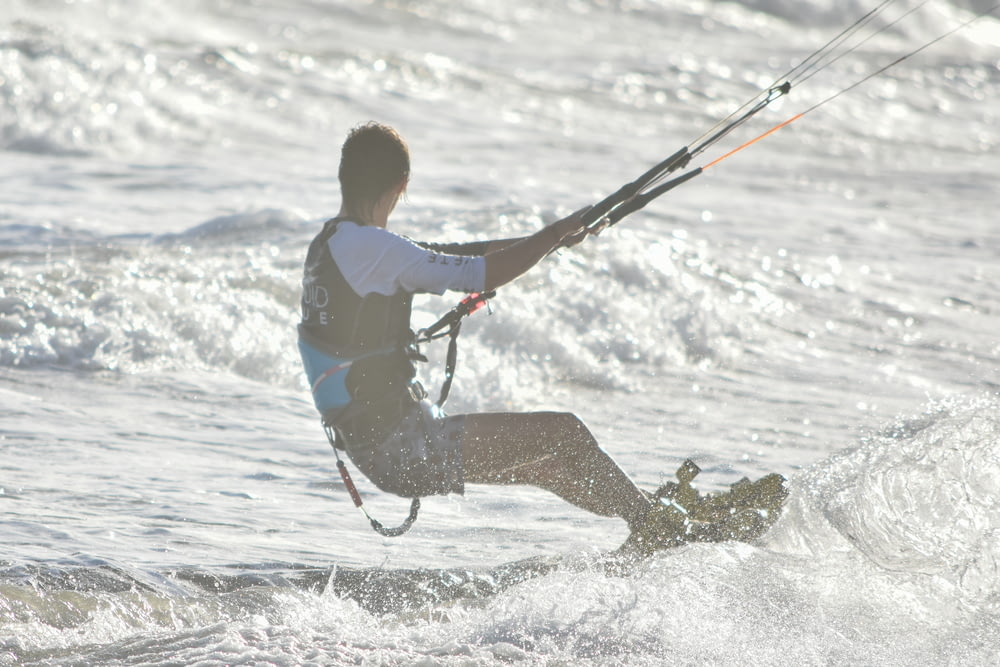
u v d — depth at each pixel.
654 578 14.41
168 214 45.91
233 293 34.44
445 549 18.19
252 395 28.36
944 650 12.96
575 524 19.83
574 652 12.67
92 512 18.97
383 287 13.17
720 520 14.83
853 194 66.12
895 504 14.99
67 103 61.00
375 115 72.12
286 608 14.65
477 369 31.86
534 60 99.62
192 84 68.75
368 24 105.81
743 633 13.22
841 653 12.82
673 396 31.52
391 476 13.41
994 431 16.00
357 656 12.27
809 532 15.19
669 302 38.88
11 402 25.94
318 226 43.75
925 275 47.09
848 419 29.44
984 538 14.56
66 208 45.59
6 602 13.48
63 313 31.19
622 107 86.25
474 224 44.66
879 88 107.50
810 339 37.91
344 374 13.27
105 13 92.81
